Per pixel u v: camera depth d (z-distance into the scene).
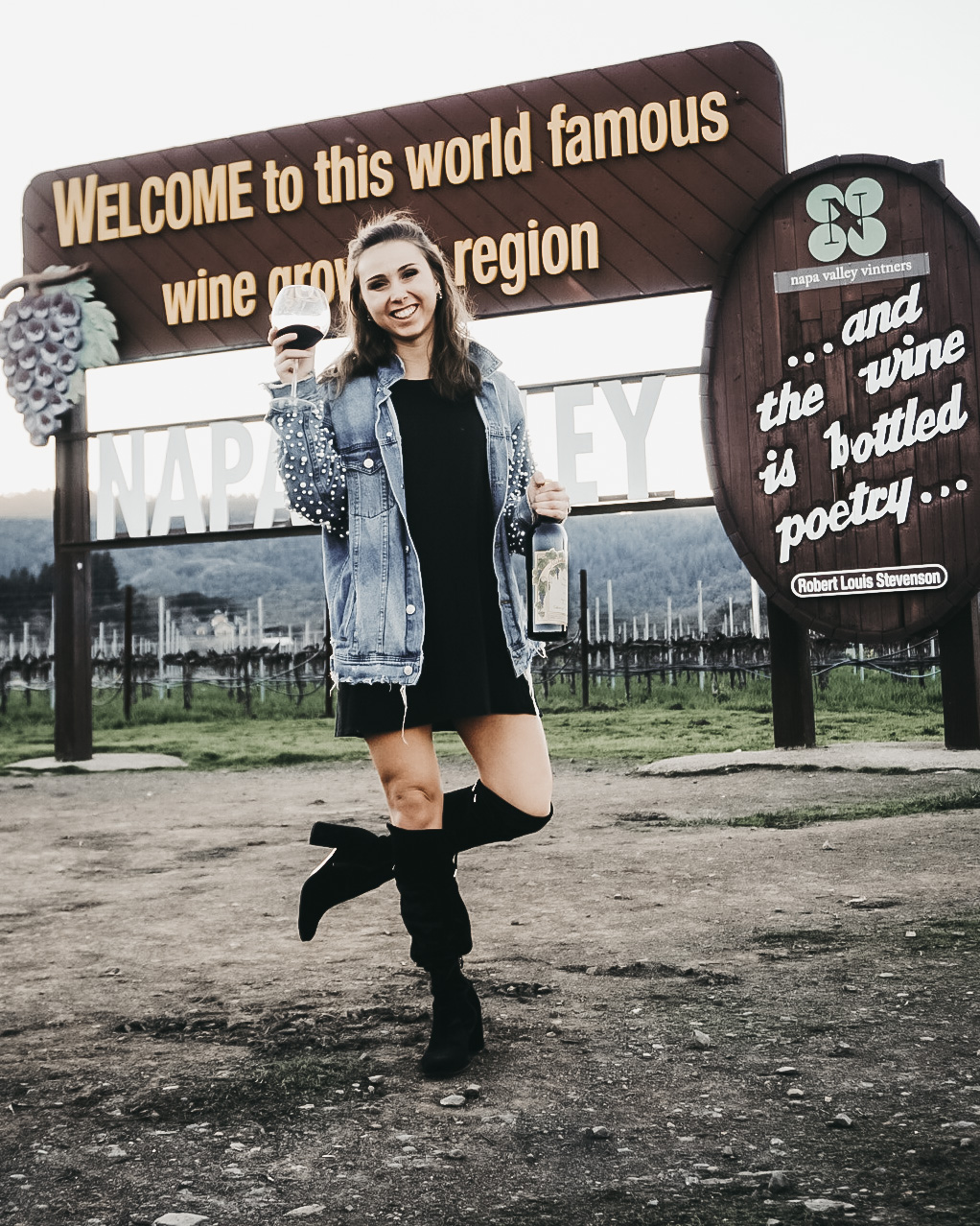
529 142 8.80
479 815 2.18
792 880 3.81
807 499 7.70
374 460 2.20
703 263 8.39
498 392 2.34
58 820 6.49
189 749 10.60
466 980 2.22
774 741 8.02
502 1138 1.82
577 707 12.68
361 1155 1.78
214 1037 2.42
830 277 7.72
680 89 8.46
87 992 2.84
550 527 2.31
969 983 2.53
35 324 9.82
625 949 2.99
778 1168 1.66
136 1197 1.66
